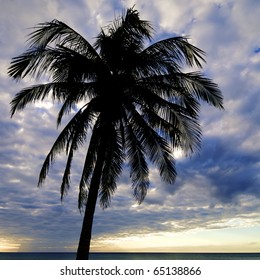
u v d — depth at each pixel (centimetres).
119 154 1084
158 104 1041
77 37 1034
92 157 1090
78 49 1052
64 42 1038
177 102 1104
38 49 977
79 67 962
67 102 1035
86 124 1046
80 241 914
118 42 1065
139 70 1070
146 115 1098
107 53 1076
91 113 1045
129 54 1038
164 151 1084
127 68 1066
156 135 1065
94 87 1037
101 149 1003
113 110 1028
